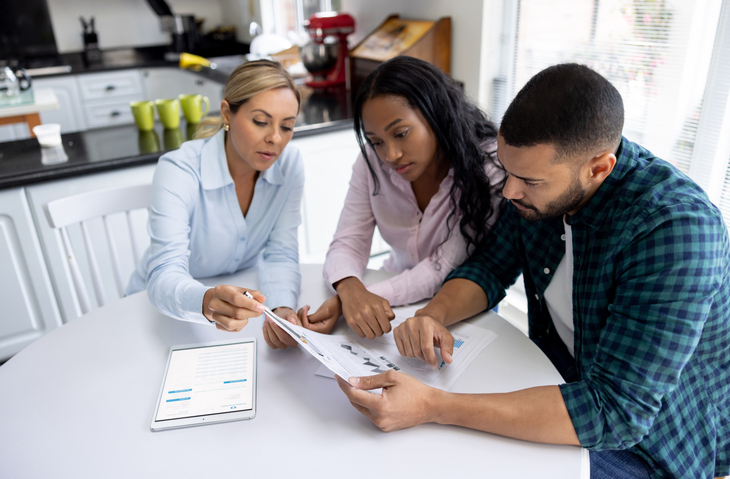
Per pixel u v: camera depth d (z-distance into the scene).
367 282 1.32
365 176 1.40
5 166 1.88
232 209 1.30
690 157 1.57
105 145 2.12
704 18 1.44
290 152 1.38
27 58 4.13
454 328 1.12
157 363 1.02
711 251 0.79
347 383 0.84
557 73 0.79
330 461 0.79
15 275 1.96
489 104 2.27
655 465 0.95
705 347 0.93
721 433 1.00
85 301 1.49
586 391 0.82
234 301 0.92
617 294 0.86
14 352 2.08
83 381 0.97
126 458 0.80
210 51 4.20
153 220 1.19
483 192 1.22
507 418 0.81
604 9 1.70
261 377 0.97
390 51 2.38
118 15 4.45
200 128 1.41
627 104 1.72
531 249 1.16
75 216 1.42
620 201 0.91
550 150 0.79
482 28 2.12
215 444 0.82
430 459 0.79
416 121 1.12
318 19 2.66
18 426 0.87
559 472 0.76
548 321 1.24
